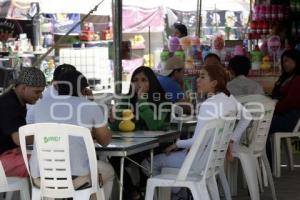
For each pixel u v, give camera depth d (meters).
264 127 6.75
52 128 4.62
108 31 16.27
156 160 5.85
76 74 4.97
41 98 5.42
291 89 8.38
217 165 5.60
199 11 11.85
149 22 18.20
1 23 14.44
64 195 4.71
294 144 10.14
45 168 4.70
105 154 4.80
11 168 5.21
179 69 8.23
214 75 5.74
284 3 11.37
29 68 5.33
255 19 11.21
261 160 7.09
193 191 5.16
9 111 5.22
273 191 6.98
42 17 15.45
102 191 4.90
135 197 6.13
